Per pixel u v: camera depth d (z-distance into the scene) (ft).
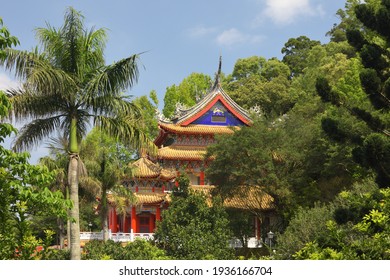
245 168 169.89
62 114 99.14
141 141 100.01
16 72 92.68
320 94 93.76
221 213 134.92
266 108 326.44
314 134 173.17
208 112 214.48
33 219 197.36
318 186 171.01
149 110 297.74
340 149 152.25
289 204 169.48
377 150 78.38
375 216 59.88
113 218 213.66
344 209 78.84
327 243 67.21
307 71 323.78
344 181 161.58
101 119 98.53
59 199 59.26
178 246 123.85
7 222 58.34
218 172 170.91
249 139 169.99
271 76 368.68
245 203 182.19
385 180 81.51
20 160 58.13
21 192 56.34
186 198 134.62
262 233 181.98
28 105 94.84
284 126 185.78
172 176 193.06
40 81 90.58
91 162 157.79
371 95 89.30
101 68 98.84
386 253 58.29
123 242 180.34
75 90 97.25
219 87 214.07
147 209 197.26
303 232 106.42
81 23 98.58
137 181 195.31
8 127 56.80
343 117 156.25
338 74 273.13
